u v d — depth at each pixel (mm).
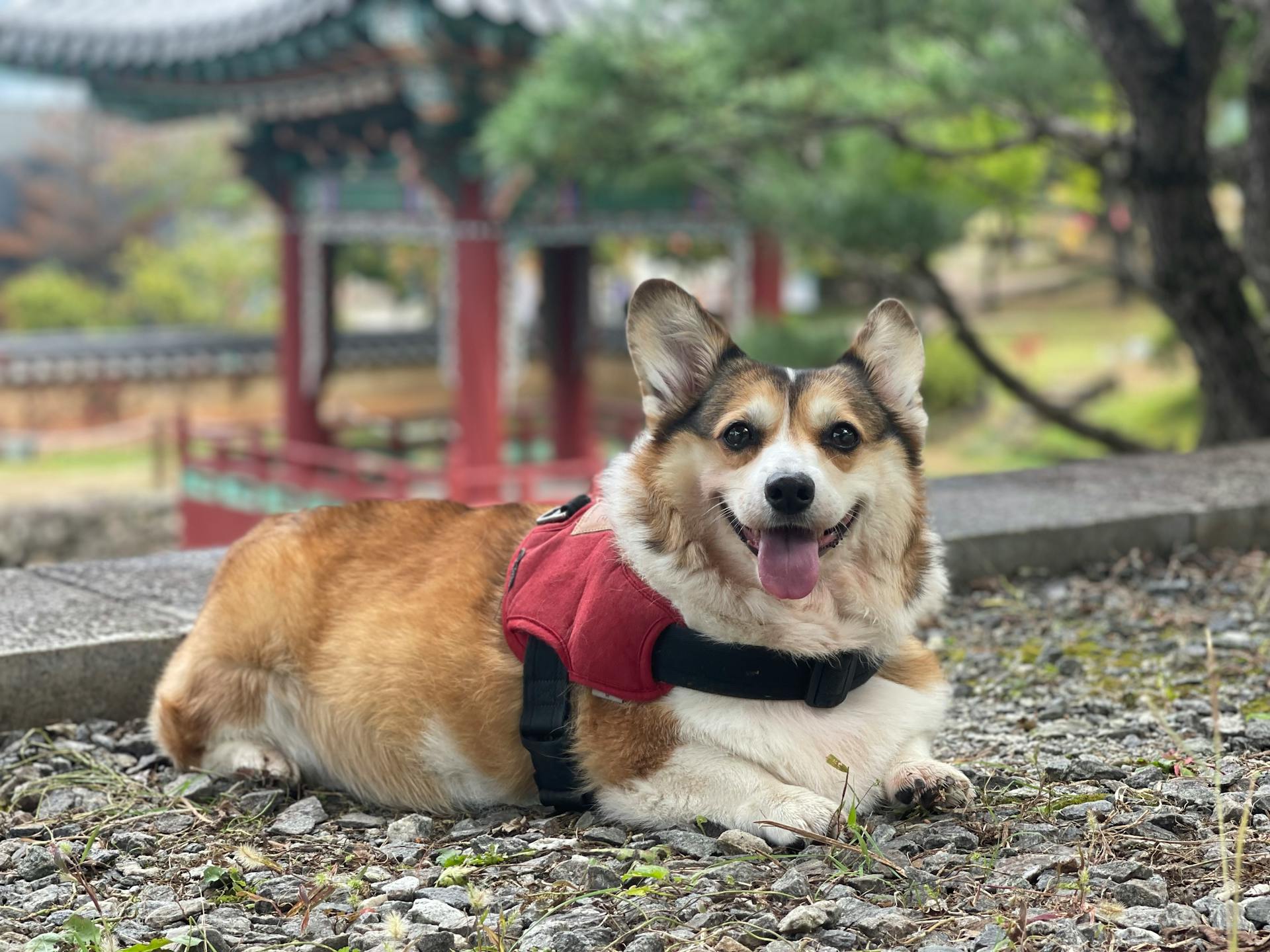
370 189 7227
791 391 1452
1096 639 2137
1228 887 1305
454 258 6496
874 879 1356
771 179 4953
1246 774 1593
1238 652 2049
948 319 5117
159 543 6902
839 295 14312
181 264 13820
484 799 1572
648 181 5371
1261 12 3385
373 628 1585
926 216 4703
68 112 15508
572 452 8062
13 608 2008
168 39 6738
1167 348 9734
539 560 1517
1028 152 5707
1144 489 2756
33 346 9539
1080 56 4082
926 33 4281
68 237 15281
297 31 5969
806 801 1414
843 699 1482
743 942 1287
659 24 4336
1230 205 9656
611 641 1442
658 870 1357
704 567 1440
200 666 1659
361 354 9742
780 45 4090
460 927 1317
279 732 1655
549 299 7984
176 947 1292
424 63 5730
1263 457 3104
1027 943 1258
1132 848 1419
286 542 1673
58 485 8586
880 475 1472
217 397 10227
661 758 1456
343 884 1403
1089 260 5930
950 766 1487
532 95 4430
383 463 6102
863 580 1476
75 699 1858
